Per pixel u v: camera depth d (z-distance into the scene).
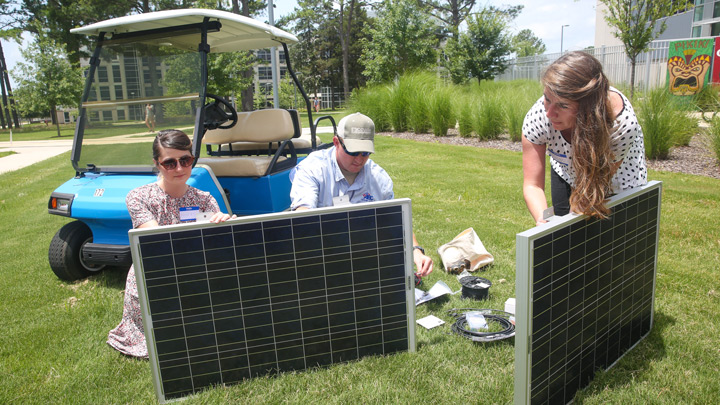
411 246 2.32
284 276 2.20
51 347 2.76
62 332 2.94
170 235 2.05
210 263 2.11
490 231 4.51
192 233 2.07
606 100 1.81
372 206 2.22
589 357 2.15
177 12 3.60
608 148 1.83
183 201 2.74
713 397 2.04
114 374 2.46
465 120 11.31
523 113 10.26
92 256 3.50
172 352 2.17
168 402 2.19
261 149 5.19
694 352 2.40
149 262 2.06
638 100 8.55
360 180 2.87
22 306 3.38
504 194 6.09
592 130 1.79
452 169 7.93
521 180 6.95
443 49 22.45
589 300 2.06
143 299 2.08
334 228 2.21
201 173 3.45
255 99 41.66
